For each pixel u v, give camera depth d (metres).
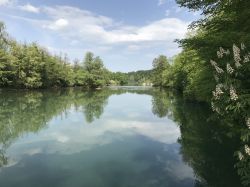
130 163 14.52
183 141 18.17
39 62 76.75
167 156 15.61
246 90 7.15
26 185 11.77
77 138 20.33
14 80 70.44
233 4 11.90
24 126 24.84
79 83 110.75
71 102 46.69
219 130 20.66
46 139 20.09
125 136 20.88
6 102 43.62
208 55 12.67
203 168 13.23
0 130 23.20
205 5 13.47
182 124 24.41
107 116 31.03
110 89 106.25
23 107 37.94
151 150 16.94
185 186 11.40
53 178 12.55
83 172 13.29
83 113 33.34
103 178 12.50
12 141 19.53
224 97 7.17
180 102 43.88
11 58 66.94
